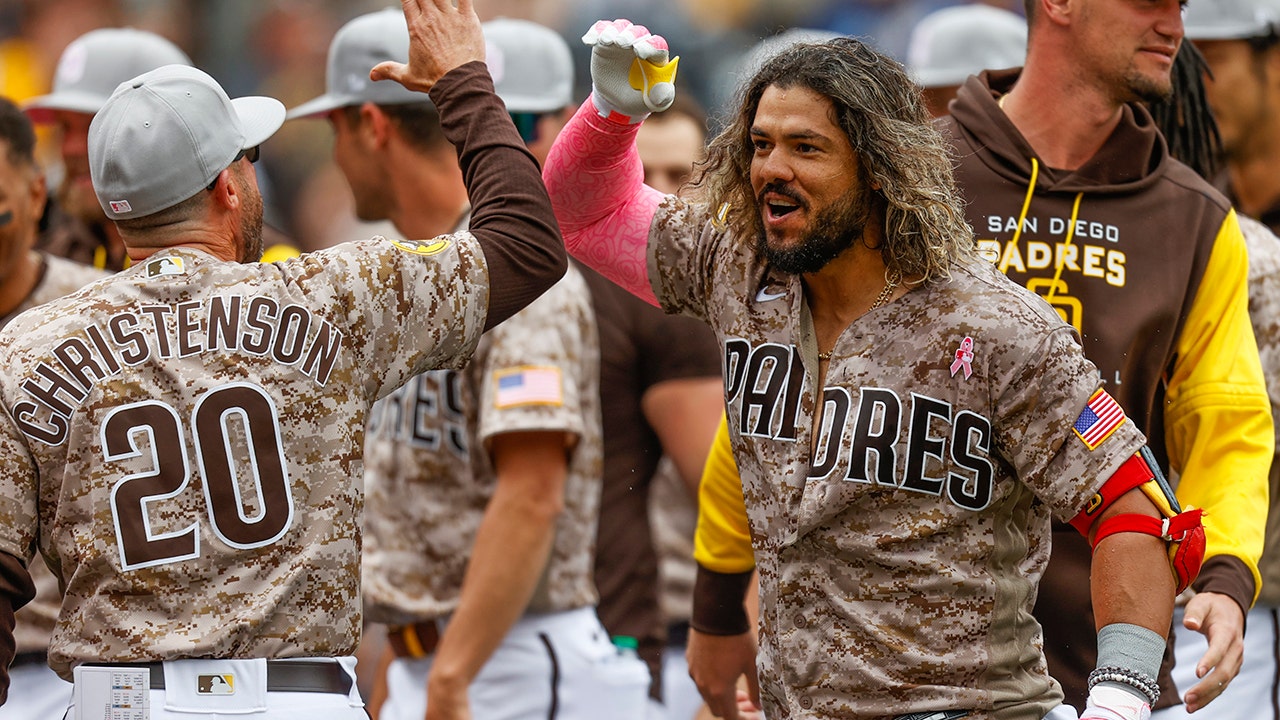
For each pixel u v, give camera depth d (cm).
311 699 1027
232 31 4619
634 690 1761
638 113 1116
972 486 1018
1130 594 995
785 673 1065
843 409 1030
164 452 1020
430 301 1076
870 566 1030
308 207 4203
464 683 1588
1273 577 1612
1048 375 999
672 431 1817
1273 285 1475
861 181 1024
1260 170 1816
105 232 2005
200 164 1066
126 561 1011
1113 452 999
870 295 1048
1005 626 1039
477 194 1129
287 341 1041
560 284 1653
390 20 1755
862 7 4472
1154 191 1284
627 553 1838
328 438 1041
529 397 1585
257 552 1021
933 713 1023
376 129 1720
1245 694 1636
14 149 1645
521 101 1933
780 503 1050
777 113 1022
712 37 4500
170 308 1045
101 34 2198
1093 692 996
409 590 1669
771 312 1077
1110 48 1239
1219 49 1788
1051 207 1269
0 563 1019
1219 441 1292
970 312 1011
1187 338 1299
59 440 1023
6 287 1677
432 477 1658
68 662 1044
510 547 1585
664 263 1161
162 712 998
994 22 2247
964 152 1290
